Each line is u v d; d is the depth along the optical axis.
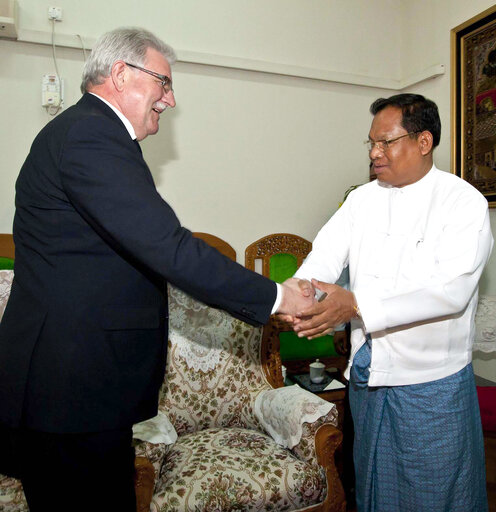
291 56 2.68
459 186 1.27
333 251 1.51
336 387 2.12
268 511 1.46
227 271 1.01
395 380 1.25
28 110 2.19
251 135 2.61
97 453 0.99
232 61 2.49
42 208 0.96
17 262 1.03
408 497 1.26
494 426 1.78
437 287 1.16
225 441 1.73
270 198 2.67
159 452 1.45
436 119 1.27
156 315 1.05
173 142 2.45
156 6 2.38
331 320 1.21
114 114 1.04
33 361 0.94
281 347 2.60
